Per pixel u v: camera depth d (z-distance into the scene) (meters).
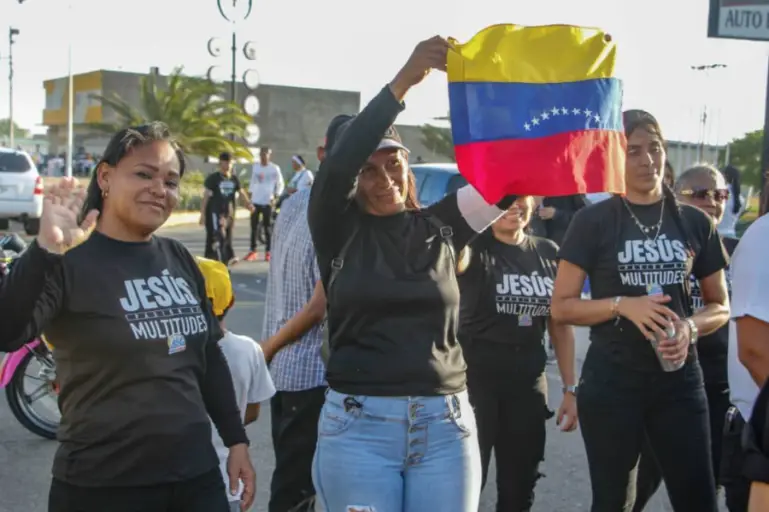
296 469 3.87
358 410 2.83
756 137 26.83
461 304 4.07
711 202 4.64
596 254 3.68
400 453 2.83
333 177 2.81
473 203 3.07
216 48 25.27
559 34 3.07
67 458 2.69
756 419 2.30
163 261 2.84
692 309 3.83
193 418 2.76
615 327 3.58
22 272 2.52
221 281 3.46
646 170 3.63
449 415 2.86
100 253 2.73
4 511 4.92
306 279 3.84
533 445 4.14
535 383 4.12
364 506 2.79
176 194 2.86
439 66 2.94
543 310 4.11
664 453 3.60
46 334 2.71
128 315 2.68
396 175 2.95
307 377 3.79
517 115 3.01
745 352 2.86
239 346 3.51
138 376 2.66
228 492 3.32
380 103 2.81
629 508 3.67
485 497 5.23
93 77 60.72
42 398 6.13
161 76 55.28
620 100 3.15
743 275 2.85
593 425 3.63
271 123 59.91
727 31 8.38
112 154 2.76
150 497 2.69
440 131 48.66
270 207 16.50
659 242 3.66
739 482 3.42
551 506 5.06
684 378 3.57
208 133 35.41
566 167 3.02
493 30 3.03
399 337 2.84
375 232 2.94
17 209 19.41
